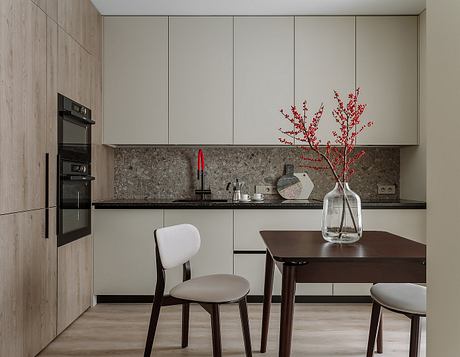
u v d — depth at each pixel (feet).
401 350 8.59
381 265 5.76
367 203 11.87
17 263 7.28
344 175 6.94
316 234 8.14
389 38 12.62
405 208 11.82
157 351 8.52
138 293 11.83
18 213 7.30
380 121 12.62
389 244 6.86
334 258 5.63
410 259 5.62
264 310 8.43
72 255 10.15
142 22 12.63
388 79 12.62
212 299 6.69
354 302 12.05
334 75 12.62
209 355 8.31
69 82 9.88
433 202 2.64
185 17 12.64
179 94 12.66
